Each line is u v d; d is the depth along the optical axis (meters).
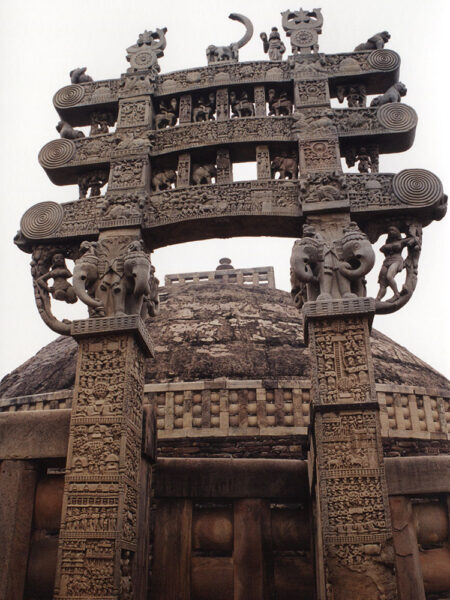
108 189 9.59
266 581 9.00
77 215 9.56
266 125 9.80
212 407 13.44
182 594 8.95
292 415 13.28
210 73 10.43
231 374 14.19
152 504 10.81
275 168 9.74
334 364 7.91
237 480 9.52
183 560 9.14
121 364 8.15
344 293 8.34
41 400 14.83
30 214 9.66
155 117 10.39
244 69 10.38
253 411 13.36
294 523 9.36
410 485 8.68
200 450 12.99
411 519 8.62
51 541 8.36
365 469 7.31
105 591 7.00
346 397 7.71
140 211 9.30
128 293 8.74
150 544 10.60
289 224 9.21
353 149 9.81
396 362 16.19
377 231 9.10
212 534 9.31
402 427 13.77
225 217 9.13
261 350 15.17
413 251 8.95
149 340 8.88
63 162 10.06
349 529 7.07
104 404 7.95
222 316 16.88
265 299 18.34
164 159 9.96
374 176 9.18
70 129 10.45
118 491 7.43
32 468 8.34
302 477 9.54
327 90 9.95
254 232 9.41
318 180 9.12
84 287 8.68
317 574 8.34
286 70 10.33
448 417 14.38
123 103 10.34
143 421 8.65
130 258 8.62
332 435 7.52
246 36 10.95
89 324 8.41
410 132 9.57
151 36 10.96
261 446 12.95
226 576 9.14
